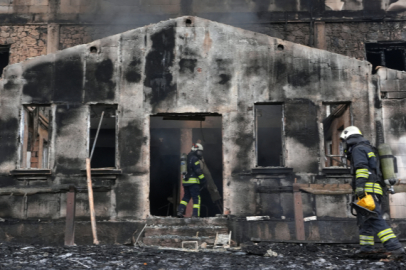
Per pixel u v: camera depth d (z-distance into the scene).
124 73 9.85
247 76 9.74
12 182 9.48
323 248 7.55
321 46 15.37
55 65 9.91
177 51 9.90
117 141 9.62
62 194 9.39
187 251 7.66
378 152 6.30
